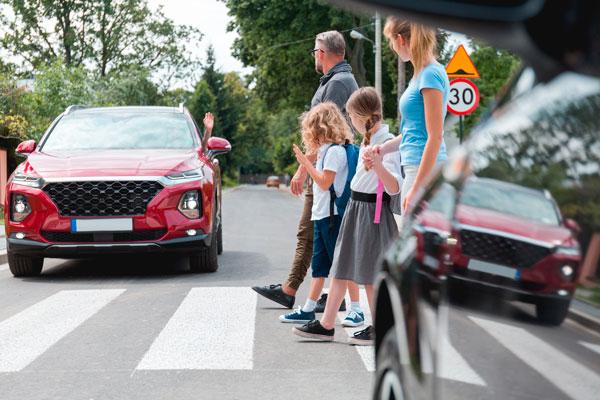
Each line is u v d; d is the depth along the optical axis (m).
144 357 5.15
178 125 10.45
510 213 1.67
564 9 1.29
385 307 2.73
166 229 8.85
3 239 13.57
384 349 2.63
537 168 1.59
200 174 9.14
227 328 6.07
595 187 1.40
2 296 7.84
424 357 2.10
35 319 6.52
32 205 8.84
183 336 5.79
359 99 5.54
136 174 8.85
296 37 37.88
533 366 1.54
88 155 9.39
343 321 6.20
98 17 57.38
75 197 8.80
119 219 8.77
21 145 9.96
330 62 7.04
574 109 1.50
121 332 5.96
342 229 5.59
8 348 5.47
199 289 8.06
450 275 1.93
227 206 34.88
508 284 1.64
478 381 1.76
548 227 1.52
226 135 103.44
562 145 1.52
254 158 138.38
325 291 7.81
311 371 4.80
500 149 1.78
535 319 1.54
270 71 40.25
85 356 5.20
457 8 1.29
